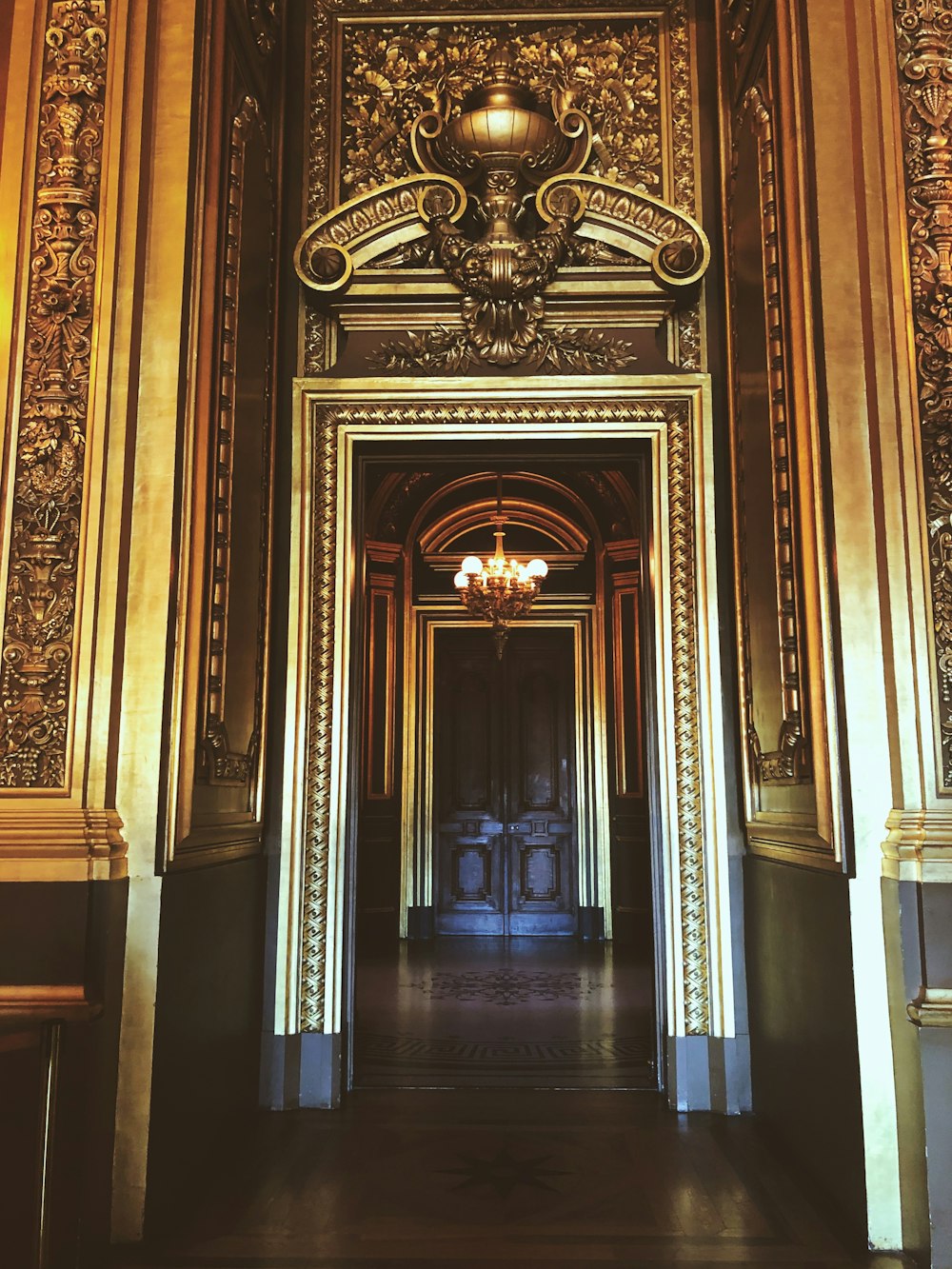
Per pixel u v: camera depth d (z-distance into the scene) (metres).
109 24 3.40
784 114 3.70
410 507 10.42
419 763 10.44
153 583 3.20
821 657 3.31
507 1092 4.55
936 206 3.31
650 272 4.73
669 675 4.57
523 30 5.10
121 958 3.00
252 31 4.41
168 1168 3.10
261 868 4.38
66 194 3.28
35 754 3.04
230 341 3.87
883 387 3.26
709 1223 3.12
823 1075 3.31
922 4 3.43
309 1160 3.66
